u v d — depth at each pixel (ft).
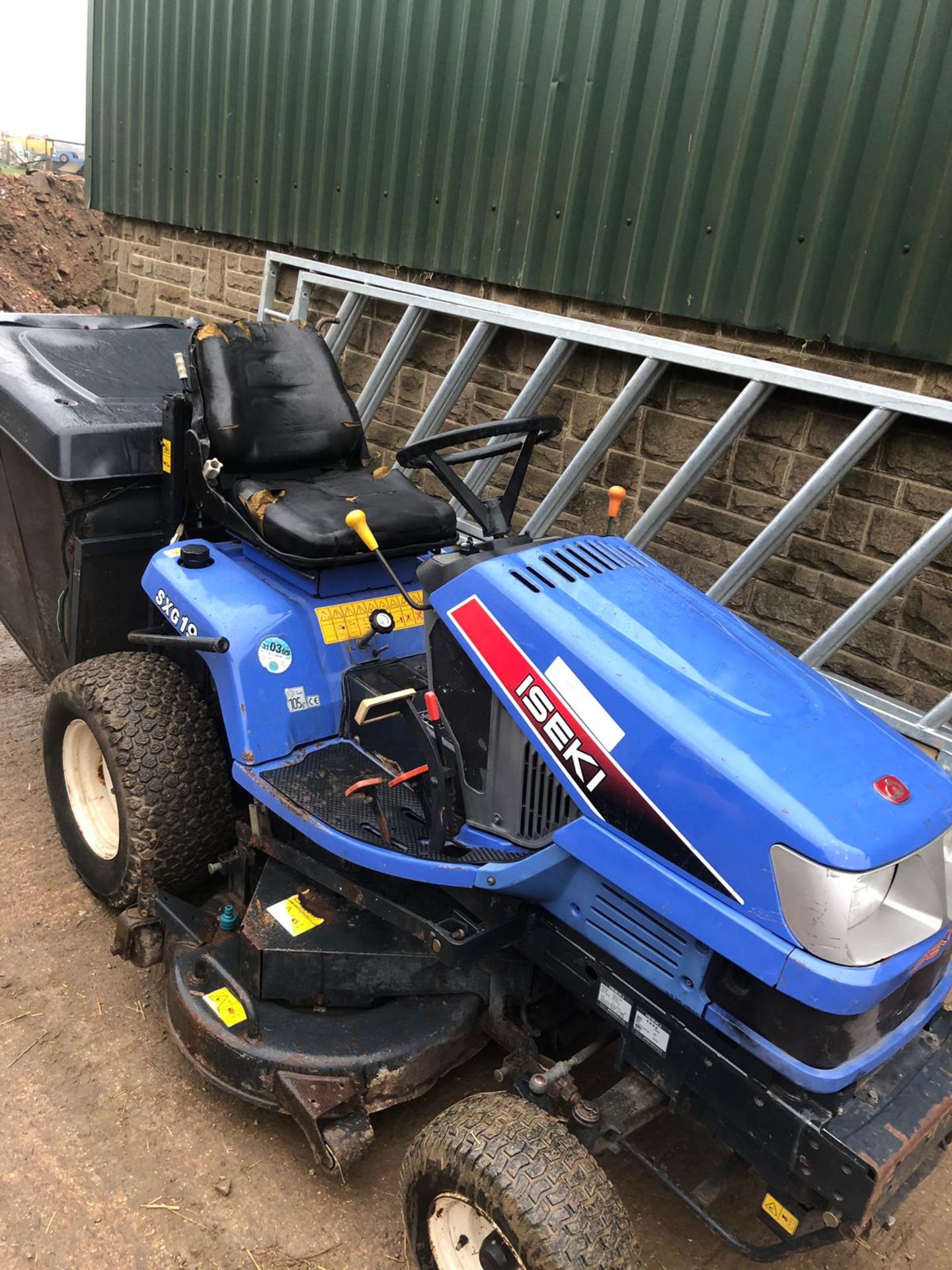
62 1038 9.02
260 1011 8.11
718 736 6.23
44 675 12.60
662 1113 9.02
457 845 7.74
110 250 21.86
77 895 10.79
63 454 10.29
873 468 11.43
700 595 7.93
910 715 11.38
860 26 10.43
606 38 12.34
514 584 7.14
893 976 5.80
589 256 13.15
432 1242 6.81
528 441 8.45
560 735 6.76
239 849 9.61
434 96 14.35
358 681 9.43
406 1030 8.02
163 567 10.03
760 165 11.43
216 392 10.26
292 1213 7.72
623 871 6.44
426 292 14.74
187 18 17.97
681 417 12.89
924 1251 7.95
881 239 10.73
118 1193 7.70
